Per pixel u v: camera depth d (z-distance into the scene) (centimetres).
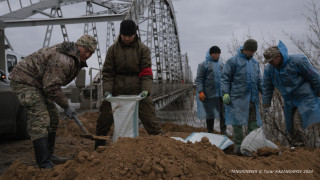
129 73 316
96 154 206
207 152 212
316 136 429
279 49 310
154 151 199
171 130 690
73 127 560
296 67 312
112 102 285
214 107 527
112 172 183
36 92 243
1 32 651
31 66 244
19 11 1010
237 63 367
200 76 530
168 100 1207
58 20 776
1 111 376
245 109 360
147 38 1484
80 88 1045
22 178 198
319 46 486
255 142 304
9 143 409
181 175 177
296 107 334
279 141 526
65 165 201
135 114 284
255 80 370
